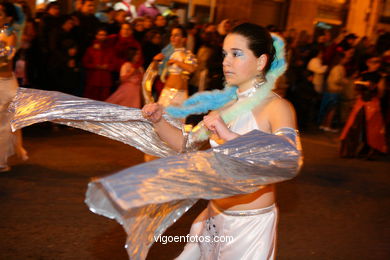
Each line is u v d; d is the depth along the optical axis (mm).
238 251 2307
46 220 4559
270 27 11117
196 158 1860
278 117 2221
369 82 8477
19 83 8445
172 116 2586
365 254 4480
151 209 2199
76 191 5422
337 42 12125
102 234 4359
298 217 5266
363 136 8617
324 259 4273
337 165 8008
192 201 2371
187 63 6430
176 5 13445
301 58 11344
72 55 8719
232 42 2270
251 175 1916
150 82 2691
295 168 1920
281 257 4219
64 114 2580
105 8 10984
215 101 2529
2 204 4859
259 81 2316
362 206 5930
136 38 9727
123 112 2596
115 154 7219
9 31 5469
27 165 6250
